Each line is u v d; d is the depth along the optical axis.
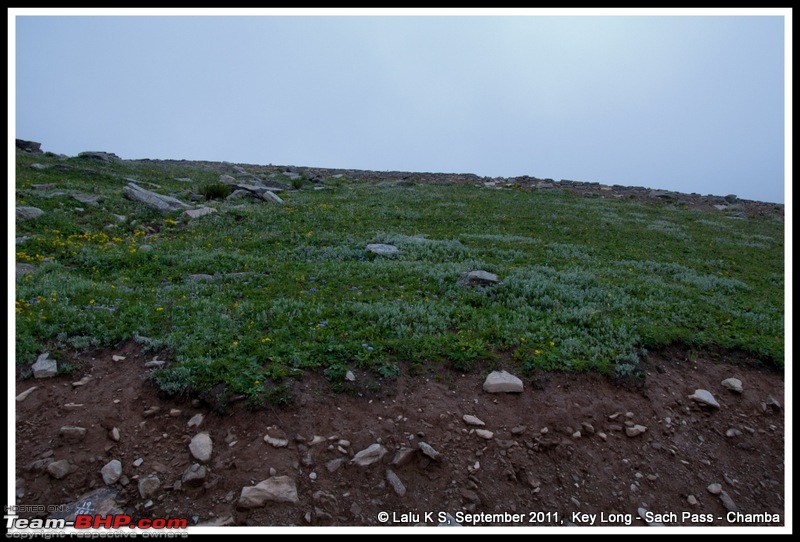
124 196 20.36
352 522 5.02
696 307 10.89
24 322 7.38
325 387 6.54
